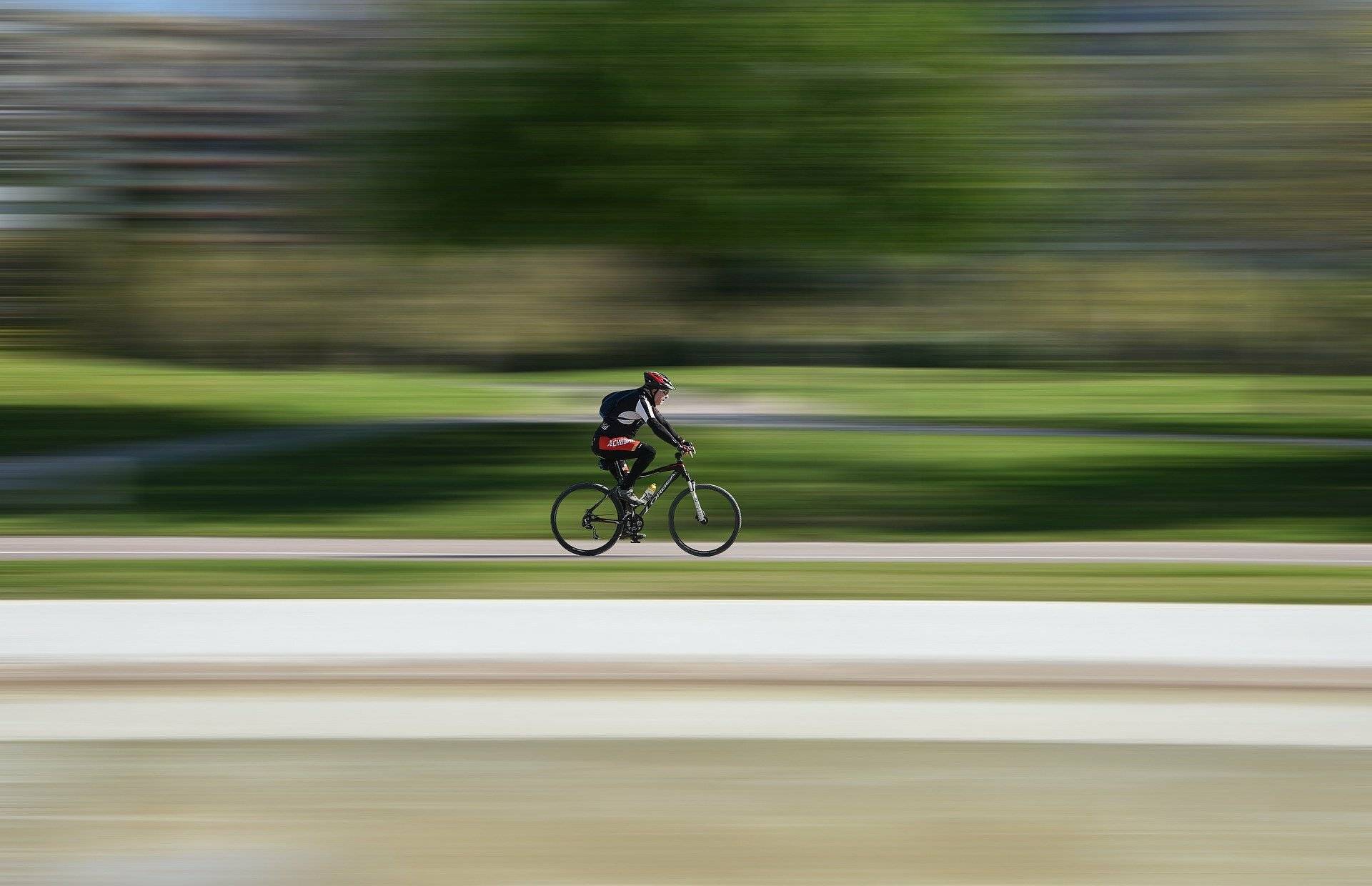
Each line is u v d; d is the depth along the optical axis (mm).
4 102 48156
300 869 7395
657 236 30047
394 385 56719
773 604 14422
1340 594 15820
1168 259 50312
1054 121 33156
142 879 7270
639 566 17656
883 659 11797
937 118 30422
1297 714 10445
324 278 76250
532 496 25672
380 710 10430
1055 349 77625
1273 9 37344
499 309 76375
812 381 60094
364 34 31078
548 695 10875
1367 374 72375
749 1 30047
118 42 46875
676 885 7203
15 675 11195
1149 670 11539
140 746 9484
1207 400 50875
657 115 29625
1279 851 7695
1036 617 13719
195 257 76062
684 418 41531
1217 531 21844
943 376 64250
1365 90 38438
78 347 77500
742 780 8820
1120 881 7281
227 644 12289
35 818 8125
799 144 29953
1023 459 31531
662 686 11148
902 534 21484
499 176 29953
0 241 75500
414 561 18047
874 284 76562
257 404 46125
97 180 49281
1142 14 35344
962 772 9008
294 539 20266
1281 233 40750
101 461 29703
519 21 30156
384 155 30906
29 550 19000
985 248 32469
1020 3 32375
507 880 7262
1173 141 37375
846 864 7492
